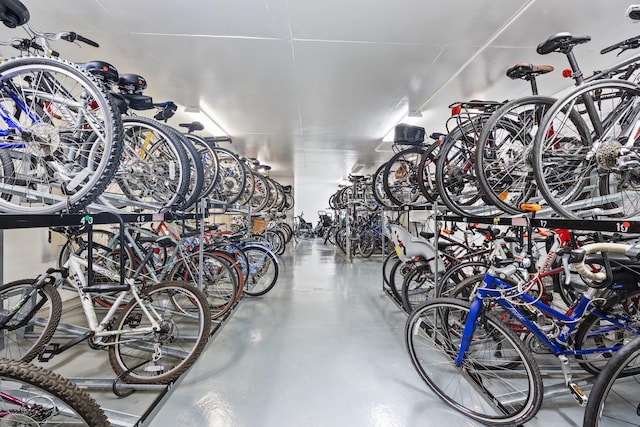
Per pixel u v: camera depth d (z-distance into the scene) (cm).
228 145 649
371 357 240
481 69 308
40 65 154
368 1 212
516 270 167
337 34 251
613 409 176
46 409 119
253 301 388
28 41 175
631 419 168
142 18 231
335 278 525
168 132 246
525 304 169
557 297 237
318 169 998
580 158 178
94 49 273
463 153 261
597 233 196
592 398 120
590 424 119
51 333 201
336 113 441
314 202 1532
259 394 190
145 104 246
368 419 169
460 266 256
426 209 309
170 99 389
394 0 211
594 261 153
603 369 119
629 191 165
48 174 164
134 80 231
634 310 168
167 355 219
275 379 207
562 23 234
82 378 189
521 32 246
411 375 213
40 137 159
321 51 276
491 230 226
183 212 263
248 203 498
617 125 181
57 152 167
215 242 361
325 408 177
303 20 233
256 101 397
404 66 302
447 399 180
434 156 322
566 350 165
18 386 112
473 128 237
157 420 165
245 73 319
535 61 290
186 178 249
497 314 208
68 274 203
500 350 191
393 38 255
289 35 252
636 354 115
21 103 162
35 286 197
